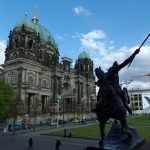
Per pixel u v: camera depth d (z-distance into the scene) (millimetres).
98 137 57719
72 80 157500
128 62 14133
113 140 14422
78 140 54656
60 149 41844
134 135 14984
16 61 117188
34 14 159625
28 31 123500
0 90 89250
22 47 118812
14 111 92250
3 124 102438
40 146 46469
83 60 178375
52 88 136125
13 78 118250
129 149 12539
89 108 166625
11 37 124938
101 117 14703
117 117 14266
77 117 139125
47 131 78375
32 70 121750
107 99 14469
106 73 15688
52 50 148125
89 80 174875
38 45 130000
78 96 158750
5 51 125500
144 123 95875
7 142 53406
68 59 154125
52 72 138000
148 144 14750
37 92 122812
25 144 49906
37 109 118250
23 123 100000
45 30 153000
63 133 68750
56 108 131000
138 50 13703
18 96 112375
